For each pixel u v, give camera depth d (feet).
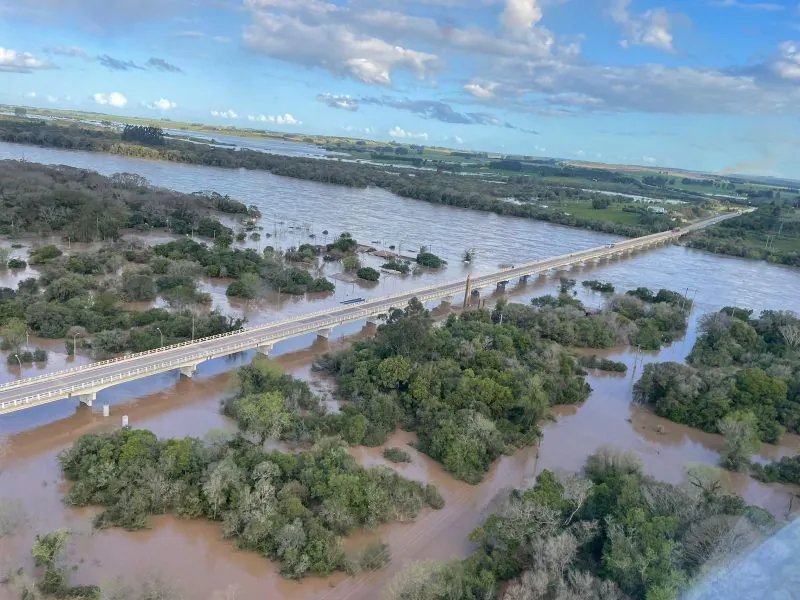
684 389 395.55
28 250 650.84
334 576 230.27
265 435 312.50
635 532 225.97
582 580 204.03
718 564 188.75
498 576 226.58
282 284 601.62
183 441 279.08
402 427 353.92
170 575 222.28
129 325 453.17
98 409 346.13
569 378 420.77
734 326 539.70
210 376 402.72
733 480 329.52
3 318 437.58
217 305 549.13
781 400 396.78
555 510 244.63
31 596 197.98
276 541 235.81
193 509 252.83
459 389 362.74
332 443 302.04
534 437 352.90
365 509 258.98
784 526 197.98
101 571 221.66
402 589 207.72
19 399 309.63
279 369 385.91
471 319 527.81
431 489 283.59
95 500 257.75
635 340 536.83
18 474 279.49
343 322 491.31
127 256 637.30
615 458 306.96
